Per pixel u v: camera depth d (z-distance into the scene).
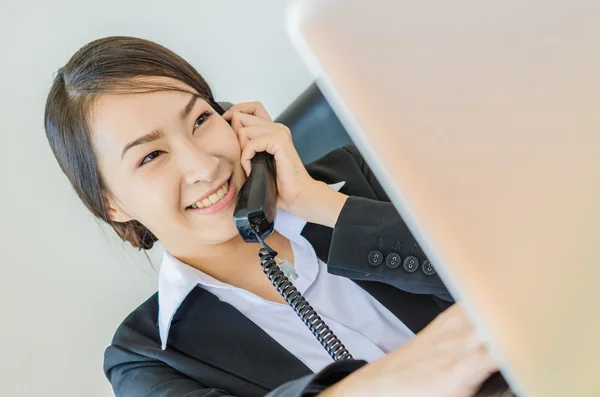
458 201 0.25
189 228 1.10
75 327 1.50
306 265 1.21
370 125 0.25
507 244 0.24
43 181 1.47
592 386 0.23
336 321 1.15
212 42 1.60
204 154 1.03
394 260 1.06
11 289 1.45
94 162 1.07
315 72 0.26
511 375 0.24
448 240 0.25
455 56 0.25
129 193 1.07
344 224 1.10
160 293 1.17
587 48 0.24
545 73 0.24
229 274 1.20
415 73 0.25
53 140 1.11
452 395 0.53
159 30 1.56
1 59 1.43
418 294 1.17
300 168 1.16
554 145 0.24
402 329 1.15
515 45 0.25
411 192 0.25
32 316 1.47
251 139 1.16
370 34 0.26
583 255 0.24
